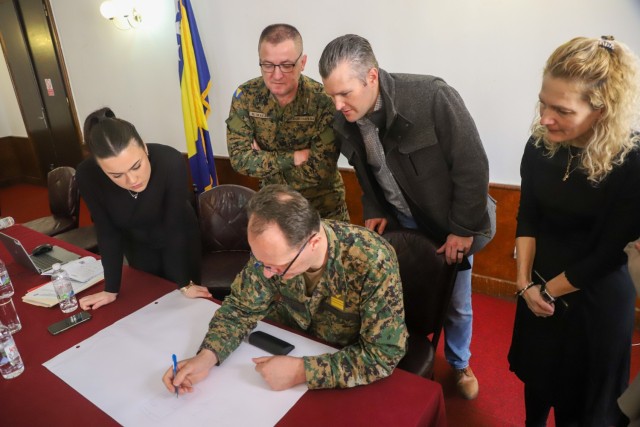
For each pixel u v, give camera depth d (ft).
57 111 17.20
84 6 14.05
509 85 7.68
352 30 9.09
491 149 8.24
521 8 7.17
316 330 4.08
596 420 4.21
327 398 3.21
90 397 3.36
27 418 3.19
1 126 19.71
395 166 5.10
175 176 4.96
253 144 6.47
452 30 7.93
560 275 3.91
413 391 3.23
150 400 3.29
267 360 3.43
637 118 3.28
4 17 16.87
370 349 3.38
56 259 5.97
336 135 5.77
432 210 5.26
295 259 3.11
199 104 11.43
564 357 4.17
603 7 6.56
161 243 5.51
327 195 6.66
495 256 8.74
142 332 4.16
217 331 3.76
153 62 13.05
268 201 3.09
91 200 4.83
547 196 4.04
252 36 10.62
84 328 4.28
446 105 4.61
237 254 7.92
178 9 10.84
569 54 3.23
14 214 16.37
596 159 3.40
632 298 3.92
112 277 4.82
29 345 4.06
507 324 8.05
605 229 3.63
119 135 4.07
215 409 3.16
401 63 8.72
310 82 6.06
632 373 6.56
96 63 14.75
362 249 3.52
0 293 5.12
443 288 4.81
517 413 6.07
